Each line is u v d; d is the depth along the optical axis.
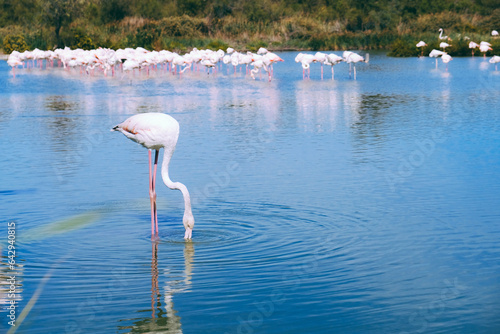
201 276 7.31
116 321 6.22
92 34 60.53
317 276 7.29
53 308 6.50
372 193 10.80
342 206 10.05
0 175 12.38
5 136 16.88
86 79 36.12
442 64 44.69
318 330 6.01
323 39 62.91
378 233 8.74
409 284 7.05
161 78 36.66
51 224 9.25
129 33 60.81
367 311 6.39
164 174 8.65
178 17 67.06
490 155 13.76
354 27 70.25
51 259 7.88
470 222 9.15
